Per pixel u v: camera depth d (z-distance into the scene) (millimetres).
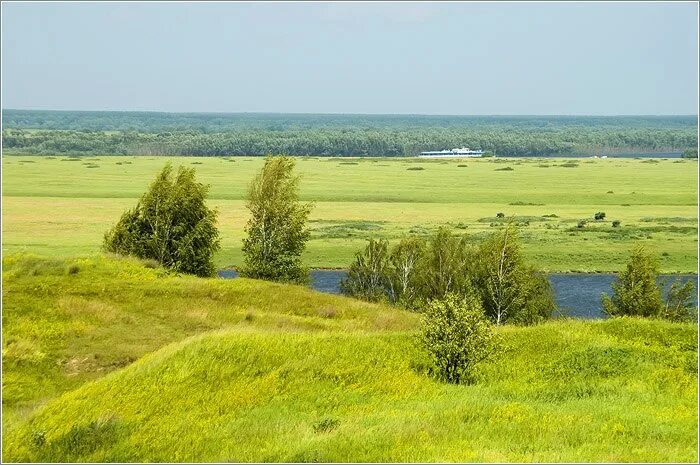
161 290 66312
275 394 44562
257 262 94125
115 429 38219
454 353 49969
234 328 56500
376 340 54688
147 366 45719
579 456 33812
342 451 34812
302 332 55875
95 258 72938
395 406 43531
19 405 43312
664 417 41594
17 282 62406
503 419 40469
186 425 39344
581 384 48344
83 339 53562
